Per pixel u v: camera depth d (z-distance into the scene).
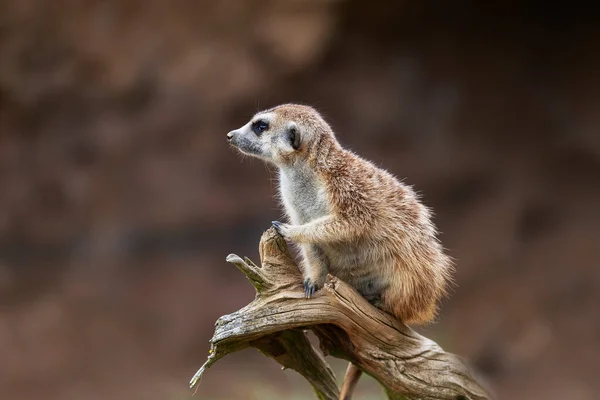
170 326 13.22
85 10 13.09
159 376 12.20
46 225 13.95
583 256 13.95
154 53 13.22
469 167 14.56
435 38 14.05
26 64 13.16
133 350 12.84
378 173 5.16
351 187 4.95
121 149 13.81
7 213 13.79
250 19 13.00
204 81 13.27
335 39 13.41
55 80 13.27
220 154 13.91
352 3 13.10
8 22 12.98
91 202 13.96
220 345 4.49
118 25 13.16
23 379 12.05
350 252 5.00
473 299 13.72
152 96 13.55
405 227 4.98
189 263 14.20
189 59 13.20
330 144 5.14
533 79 14.48
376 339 4.93
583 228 14.30
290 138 5.13
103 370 12.36
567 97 14.47
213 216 14.16
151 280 13.97
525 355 12.72
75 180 13.88
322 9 12.84
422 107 14.30
